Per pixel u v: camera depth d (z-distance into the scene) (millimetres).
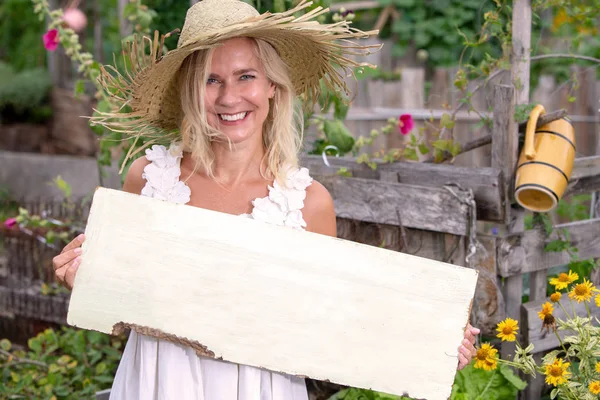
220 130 2180
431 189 3033
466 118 5746
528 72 3064
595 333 2381
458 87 3344
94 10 8000
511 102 2953
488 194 2963
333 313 2088
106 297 2090
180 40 2221
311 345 2088
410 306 2088
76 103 7598
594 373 2359
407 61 7918
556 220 5066
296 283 2090
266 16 2045
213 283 2092
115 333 2090
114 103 3795
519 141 3068
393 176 3279
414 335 2088
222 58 2127
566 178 2928
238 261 2094
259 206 2207
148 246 2096
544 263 3080
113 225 2104
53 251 4410
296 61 2348
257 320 2088
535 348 2955
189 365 2166
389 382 2084
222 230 2100
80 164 6672
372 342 2088
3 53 9258
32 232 4465
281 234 2102
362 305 2088
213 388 2145
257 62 2189
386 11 7973
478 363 2453
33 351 4215
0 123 7973
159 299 2088
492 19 3188
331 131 3775
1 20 9242
